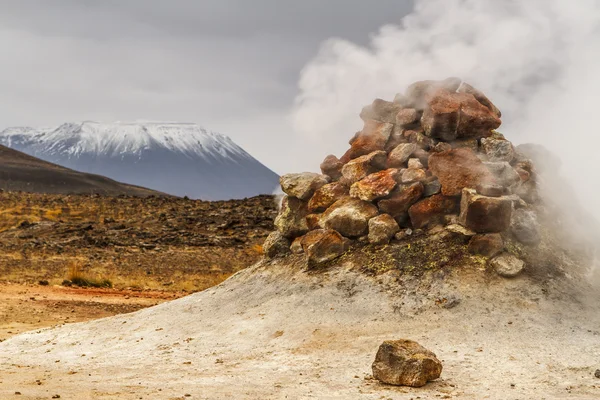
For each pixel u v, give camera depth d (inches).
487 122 601.9
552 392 365.7
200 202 2159.2
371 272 538.9
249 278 601.9
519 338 450.3
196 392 375.9
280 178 629.9
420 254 537.0
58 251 1417.3
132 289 1041.5
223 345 489.1
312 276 556.1
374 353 441.7
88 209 2054.6
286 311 521.3
